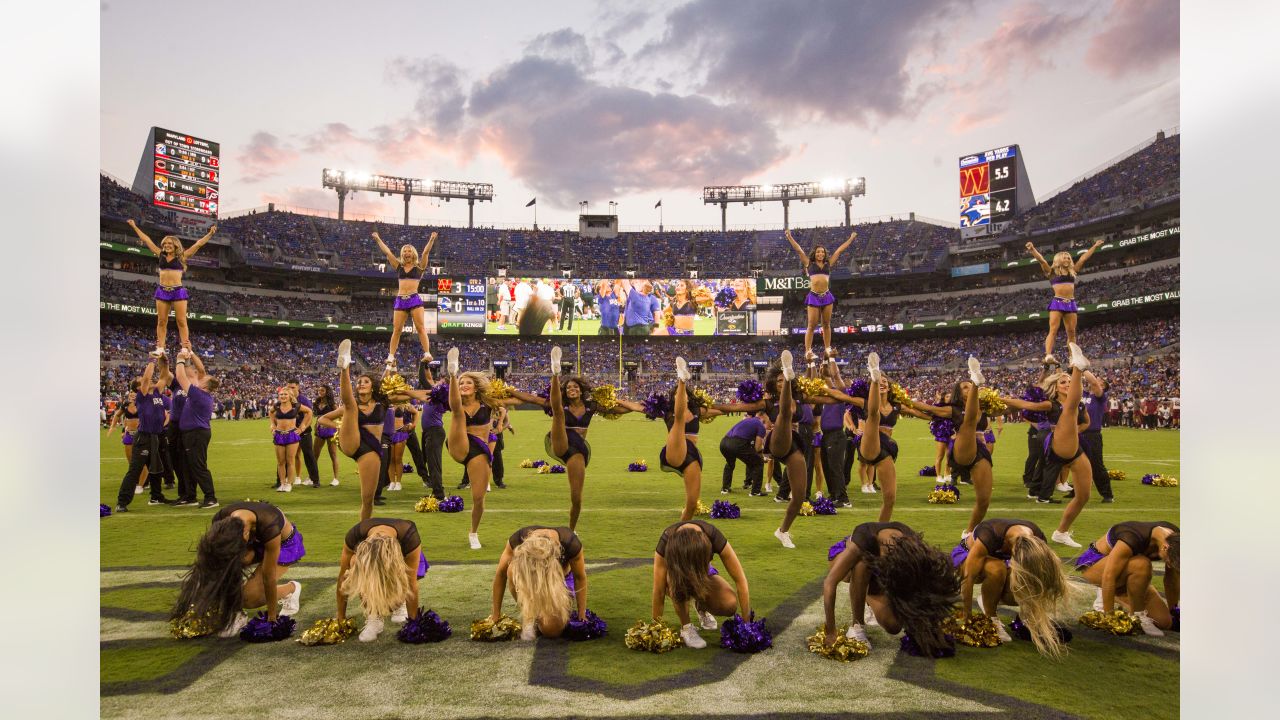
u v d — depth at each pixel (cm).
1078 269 1736
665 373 5491
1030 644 451
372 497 686
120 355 4253
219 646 445
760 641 435
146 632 468
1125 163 4716
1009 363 4753
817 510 888
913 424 3319
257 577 502
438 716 351
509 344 5744
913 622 427
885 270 5522
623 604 532
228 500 1011
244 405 3800
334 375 5006
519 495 1078
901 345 5462
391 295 5803
